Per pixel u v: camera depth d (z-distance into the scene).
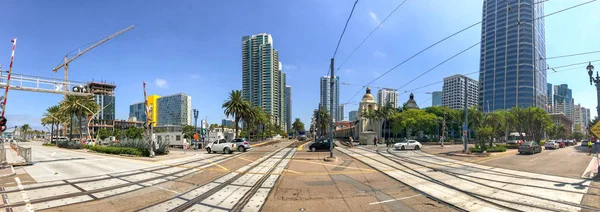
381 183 11.77
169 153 29.48
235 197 9.29
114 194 9.71
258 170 16.03
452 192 9.91
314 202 8.64
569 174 13.92
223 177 13.45
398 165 18.06
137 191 10.22
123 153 26.75
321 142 33.69
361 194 9.71
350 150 35.12
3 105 16.72
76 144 41.41
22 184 11.39
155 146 27.36
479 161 20.67
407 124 60.12
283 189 10.58
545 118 48.88
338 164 19.02
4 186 10.97
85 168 16.59
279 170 15.99
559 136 100.06
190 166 17.95
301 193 9.89
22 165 17.89
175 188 10.77
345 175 13.98
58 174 14.15
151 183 11.80
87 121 53.69
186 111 112.75
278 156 26.09
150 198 9.16
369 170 15.85
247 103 53.22
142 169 16.30
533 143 29.73
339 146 46.94
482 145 28.98
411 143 35.69
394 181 12.23
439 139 63.56
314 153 29.88
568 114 114.38
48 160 21.55
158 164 19.06
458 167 16.94
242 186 11.17
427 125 60.16
